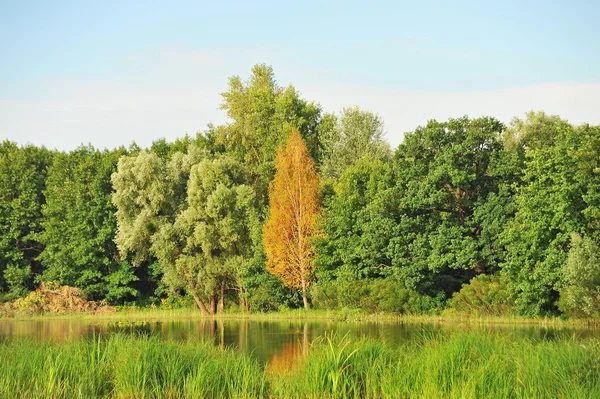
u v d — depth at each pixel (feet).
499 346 68.44
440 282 173.37
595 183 139.13
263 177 241.55
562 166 142.41
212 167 213.05
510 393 59.67
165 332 143.02
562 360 62.03
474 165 171.83
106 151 260.21
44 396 67.41
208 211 207.51
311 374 66.64
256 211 210.38
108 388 71.20
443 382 62.03
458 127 174.40
